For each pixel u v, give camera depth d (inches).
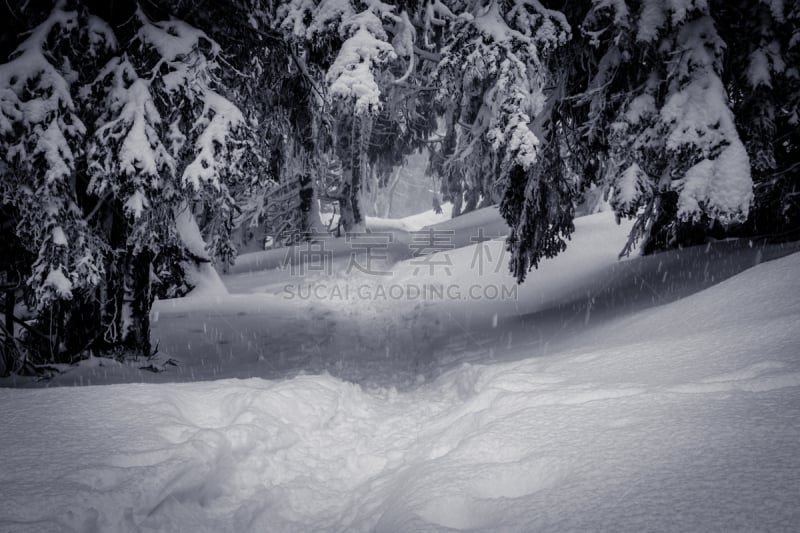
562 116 408.5
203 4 323.6
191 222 629.6
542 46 336.5
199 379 305.4
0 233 272.5
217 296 623.8
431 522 84.4
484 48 322.7
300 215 1107.9
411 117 773.9
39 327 313.6
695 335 169.0
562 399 133.8
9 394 148.7
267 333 473.1
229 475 123.0
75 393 151.2
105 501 92.0
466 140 817.5
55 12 259.4
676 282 417.1
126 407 140.1
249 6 340.8
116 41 278.1
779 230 456.4
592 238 667.4
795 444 83.7
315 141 470.6
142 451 112.7
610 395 129.6
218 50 291.7
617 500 77.2
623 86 390.3
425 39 411.2
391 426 181.3
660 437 96.4
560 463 96.0
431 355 396.8
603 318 358.3
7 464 102.5
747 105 358.3
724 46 338.0
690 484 77.4
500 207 440.1
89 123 276.8
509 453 107.6
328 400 191.2
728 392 113.5
